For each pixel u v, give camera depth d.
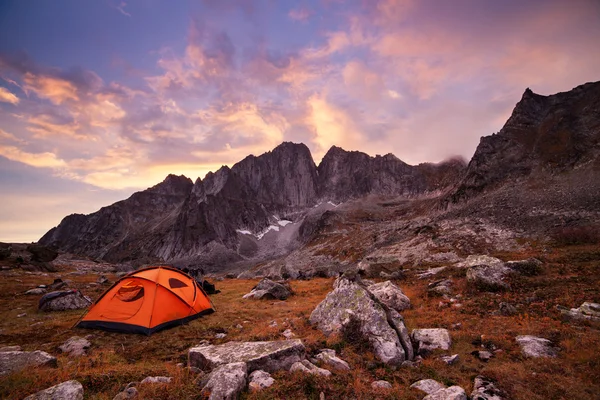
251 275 53.91
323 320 13.68
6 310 18.25
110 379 7.63
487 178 169.25
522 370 9.01
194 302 17.12
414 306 18.19
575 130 152.75
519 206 107.44
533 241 68.56
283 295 24.02
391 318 12.02
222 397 6.43
